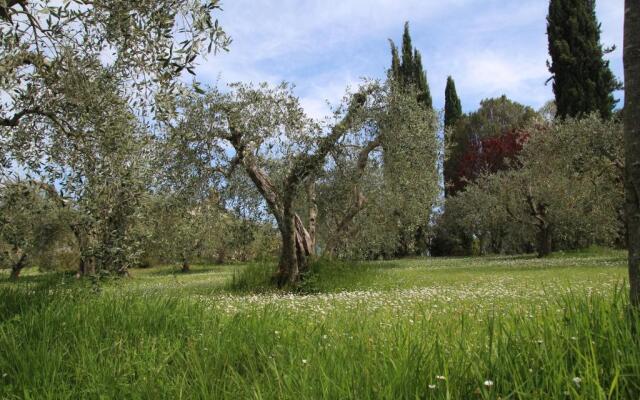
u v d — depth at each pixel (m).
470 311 7.43
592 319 3.38
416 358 3.13
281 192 16.56
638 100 3.87
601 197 24.42
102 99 6.36
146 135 7.64
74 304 5.56
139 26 5.42
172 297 5.93
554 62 37.62
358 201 19.95
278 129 15.49
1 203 7.34
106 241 6.66
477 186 39.03
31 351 3.92
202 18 5.21
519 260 29.97
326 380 2.84
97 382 3.45
